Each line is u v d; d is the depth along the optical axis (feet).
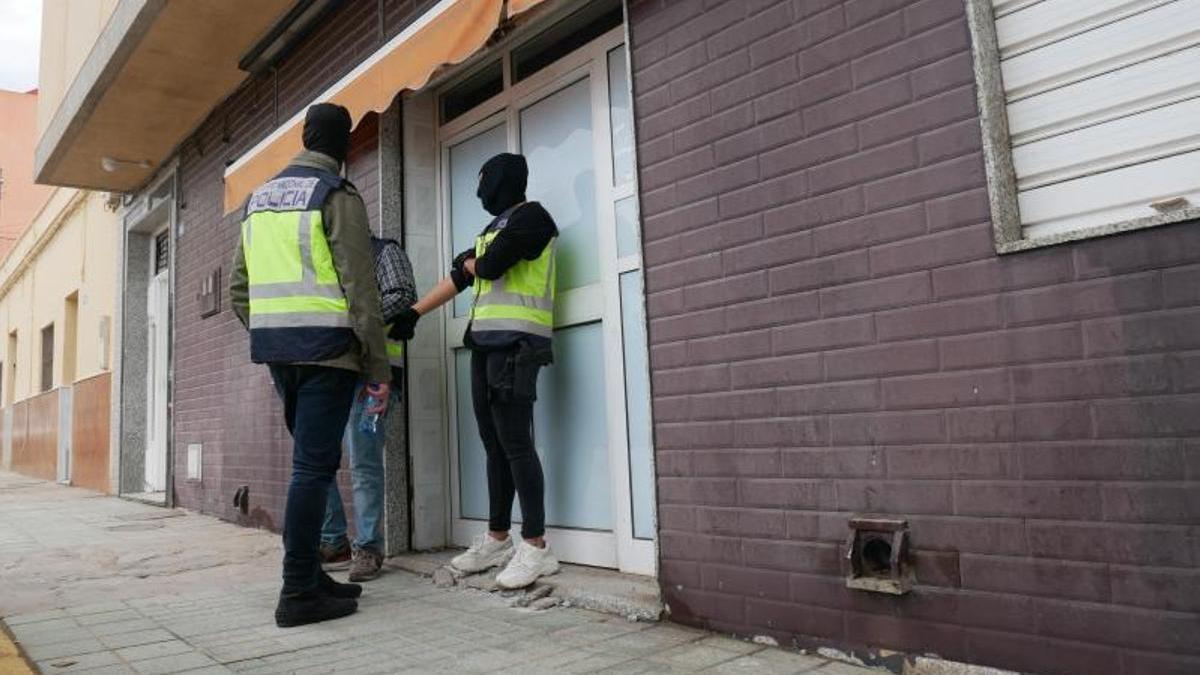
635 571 11.71
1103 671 6.86
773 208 9.27
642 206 10.64
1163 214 6.69
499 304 11.76
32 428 46.50
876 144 8.46
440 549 15.06
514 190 12.48
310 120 11.57
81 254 37.65
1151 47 7.08
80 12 24.72
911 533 8.04
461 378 15.29
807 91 9.04
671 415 10.19
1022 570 7.33
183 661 9.09
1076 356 7.11
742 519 9.41
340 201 10.79
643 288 10.53
